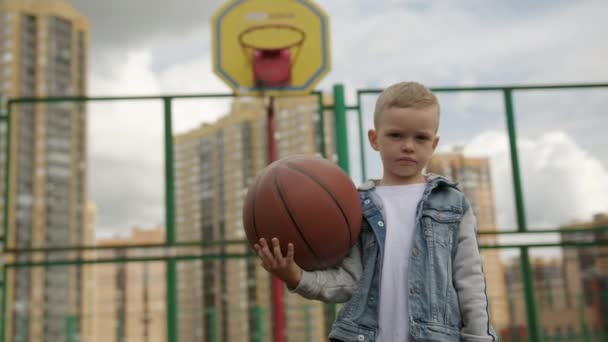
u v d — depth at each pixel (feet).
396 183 7.30
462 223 7.03
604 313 40.24
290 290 6.97
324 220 6.95
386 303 6.76
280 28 25.09
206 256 21.94
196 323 136.36
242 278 136.05
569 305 40.68
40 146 184.03
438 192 7.15
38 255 111.55
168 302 21.57
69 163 188.24
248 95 23.99
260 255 6.70
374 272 6.92
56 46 194.29
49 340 162.71
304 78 24.53
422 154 7.03
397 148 7.01
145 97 23.02
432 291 6.66
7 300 21.91
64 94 192.95
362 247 7.31
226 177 145.38
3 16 190.19
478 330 6.54
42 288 164.14
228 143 145.89
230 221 144.36
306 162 7.37
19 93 186.80
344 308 6.98
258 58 24.44
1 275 22.03
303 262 7.05
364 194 7.40
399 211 7.09
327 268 7.23
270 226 7.01
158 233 187.62
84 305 161.48
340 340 6.82
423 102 6.97
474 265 6.84
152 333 107.76
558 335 36.63
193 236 149.59
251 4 25.41
